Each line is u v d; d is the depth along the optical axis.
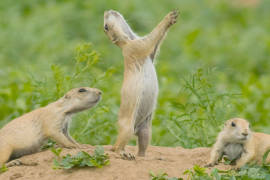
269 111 15.82
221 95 12.68
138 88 9.95
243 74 21.03
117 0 25.36
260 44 23.16
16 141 10.27
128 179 8.89
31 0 26.66
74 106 10.69
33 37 21.81
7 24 23.30
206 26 26.70
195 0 30.09
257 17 29.16
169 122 13.35
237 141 9.85
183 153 10.98
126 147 11.40
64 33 23.00
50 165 9.62
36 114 10.65
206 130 12.54
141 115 10.23
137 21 24.38
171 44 22.94
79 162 9.22
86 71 12.86
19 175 9.38
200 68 12.34
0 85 16.61
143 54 10.10
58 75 12.48
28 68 15.16
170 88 17.36
